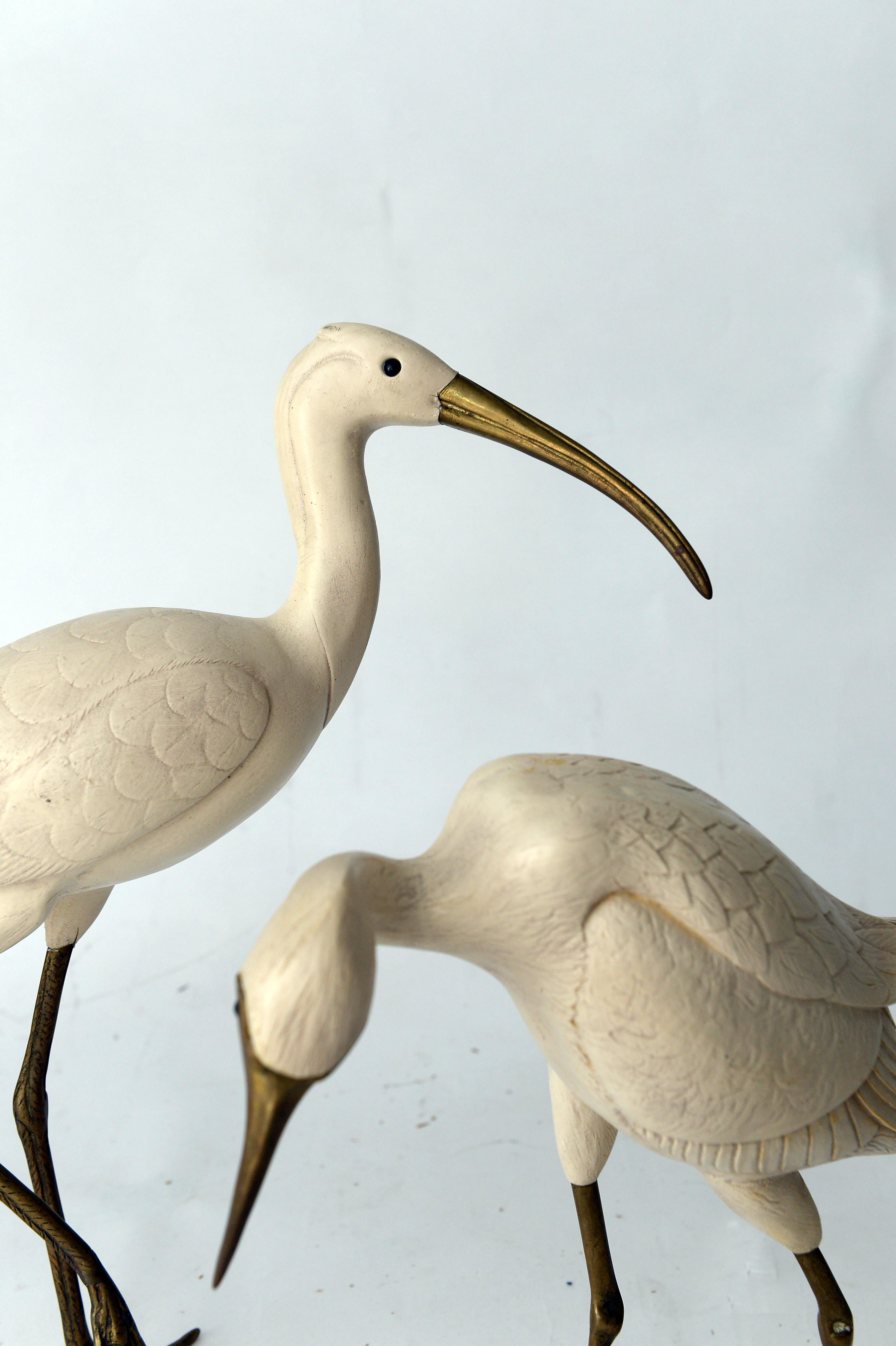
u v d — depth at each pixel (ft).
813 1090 3.84
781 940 3.75
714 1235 6.41
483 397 5.56
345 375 5.49
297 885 3.35
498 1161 7.18
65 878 5.04
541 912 3.61
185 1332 5.88
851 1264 6.06
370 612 5.73
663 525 5.38
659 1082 3.73
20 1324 5.98
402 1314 5.94
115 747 4.94
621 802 3.80
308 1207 6.83
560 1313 5.90
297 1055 3.03
